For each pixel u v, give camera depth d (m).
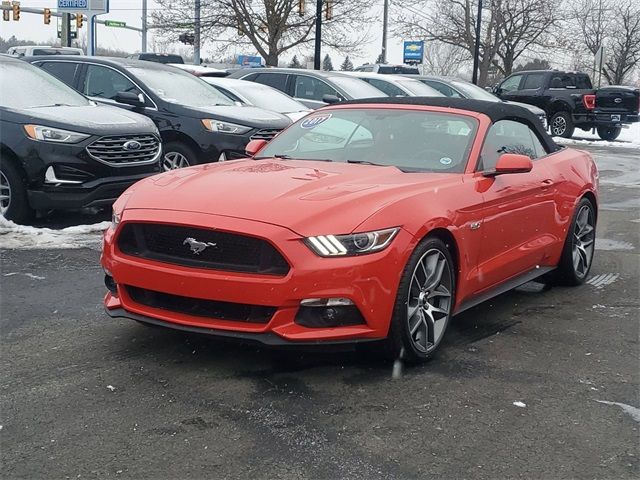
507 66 44.75
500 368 4.52
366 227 4.11
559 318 5.61
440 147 5.36
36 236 7.47
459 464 3.35
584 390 4.22
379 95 14.84
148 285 4.24
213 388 4.06
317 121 5.99
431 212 4.46
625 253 8.00
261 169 4.98
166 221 4.20
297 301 3.97
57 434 3.51
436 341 4.61
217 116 10.02
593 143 23.73
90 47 28.91
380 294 4.11
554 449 3.51
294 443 3.48
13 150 7.77
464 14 44.28
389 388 4.14
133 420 3.67
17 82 8.67
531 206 5.66
